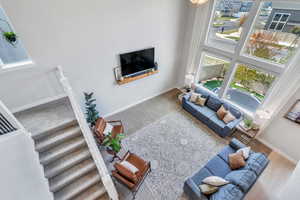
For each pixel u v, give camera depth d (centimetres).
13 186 202
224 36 410
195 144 379
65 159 269
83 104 392
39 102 330
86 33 319
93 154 247
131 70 434
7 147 187
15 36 252
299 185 208
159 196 279
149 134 406
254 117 371
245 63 381
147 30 407
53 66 311
